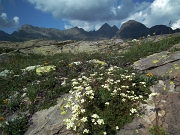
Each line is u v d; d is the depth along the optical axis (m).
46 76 11.61
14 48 28.59
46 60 18.02
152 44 16.36
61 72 12.07
